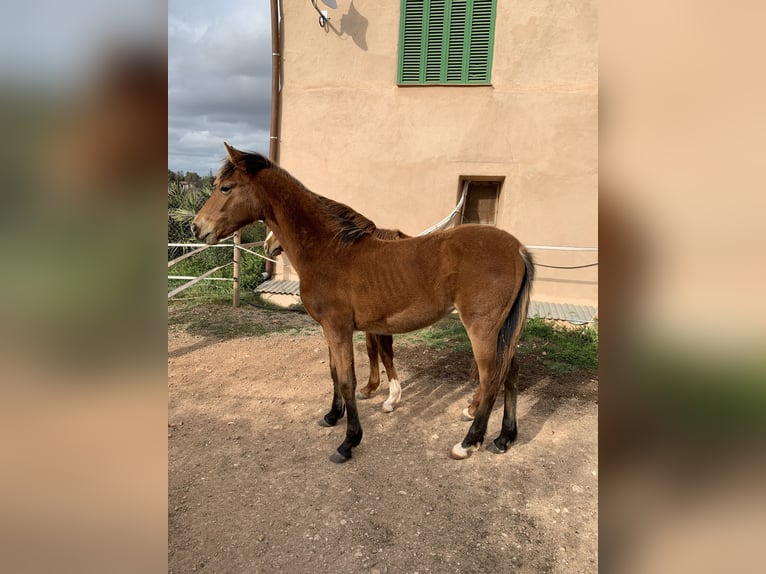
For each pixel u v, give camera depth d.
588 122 5.69
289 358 4.50
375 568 1.98
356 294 2.68
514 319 2.59
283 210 2.79
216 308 6.14
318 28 5.96
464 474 2.67
